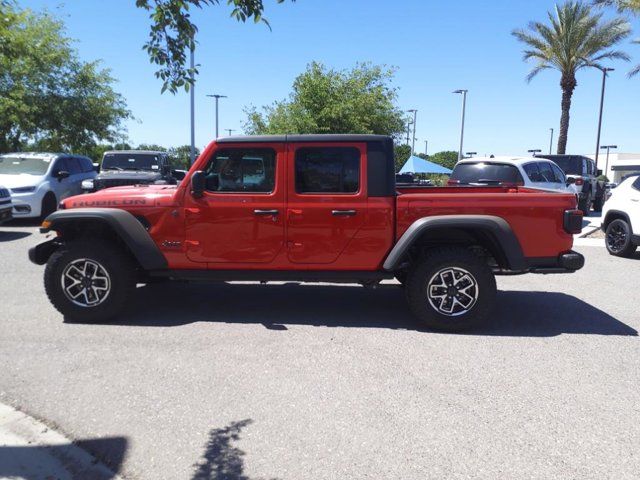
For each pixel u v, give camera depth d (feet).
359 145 18.06
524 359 15.76
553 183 39.19
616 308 21.79
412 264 18.37
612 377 14.52
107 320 18.95
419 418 12.09
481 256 19.35
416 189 22.21
